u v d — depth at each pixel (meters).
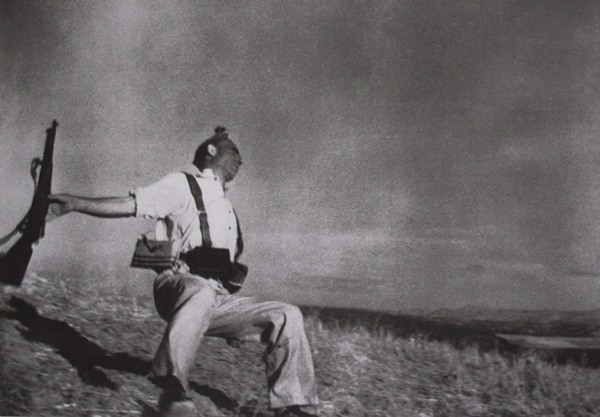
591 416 5.32
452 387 5.36
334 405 5.15
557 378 5.50
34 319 5.10
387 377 5.38
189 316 4.21
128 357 4.99
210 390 4.91
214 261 4.49
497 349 5.64
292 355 4.40
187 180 4.60
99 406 4.61
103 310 5.36
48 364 4.82
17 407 4.56
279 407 4.36
